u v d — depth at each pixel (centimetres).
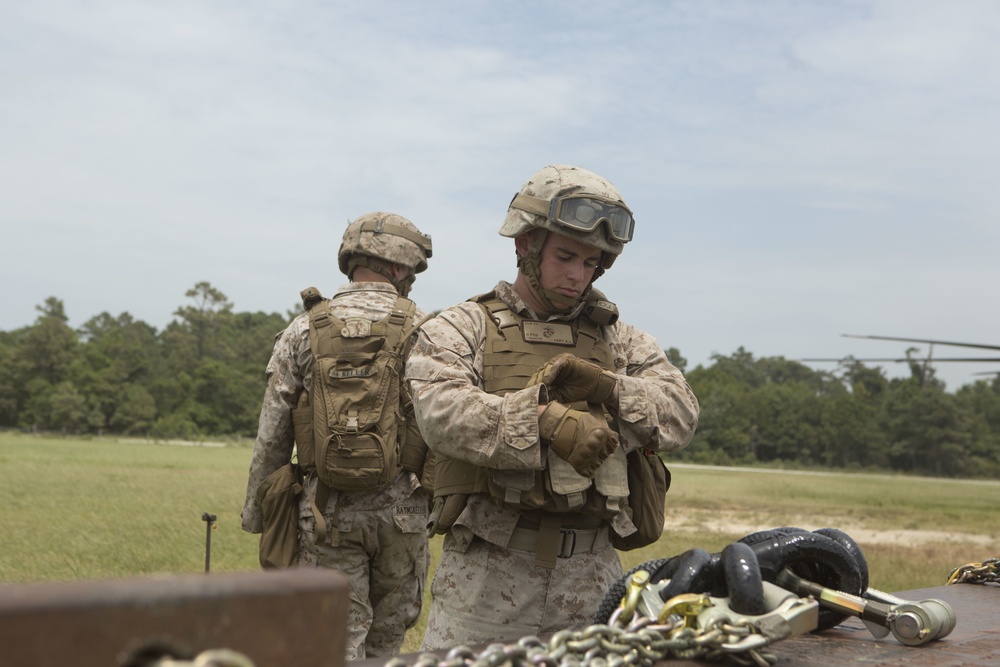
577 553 235
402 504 369
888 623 167
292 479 361
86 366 9244
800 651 160
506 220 244
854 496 3528
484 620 230
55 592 76
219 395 9050
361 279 385
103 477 2055
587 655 135
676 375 249
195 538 943
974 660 153
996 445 10144
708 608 151
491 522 231
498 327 236
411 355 236
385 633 387
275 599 86
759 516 2092
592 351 239
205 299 11731
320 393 354
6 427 8975
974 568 236
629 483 239
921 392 9912
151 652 79
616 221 235
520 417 209
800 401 9931
